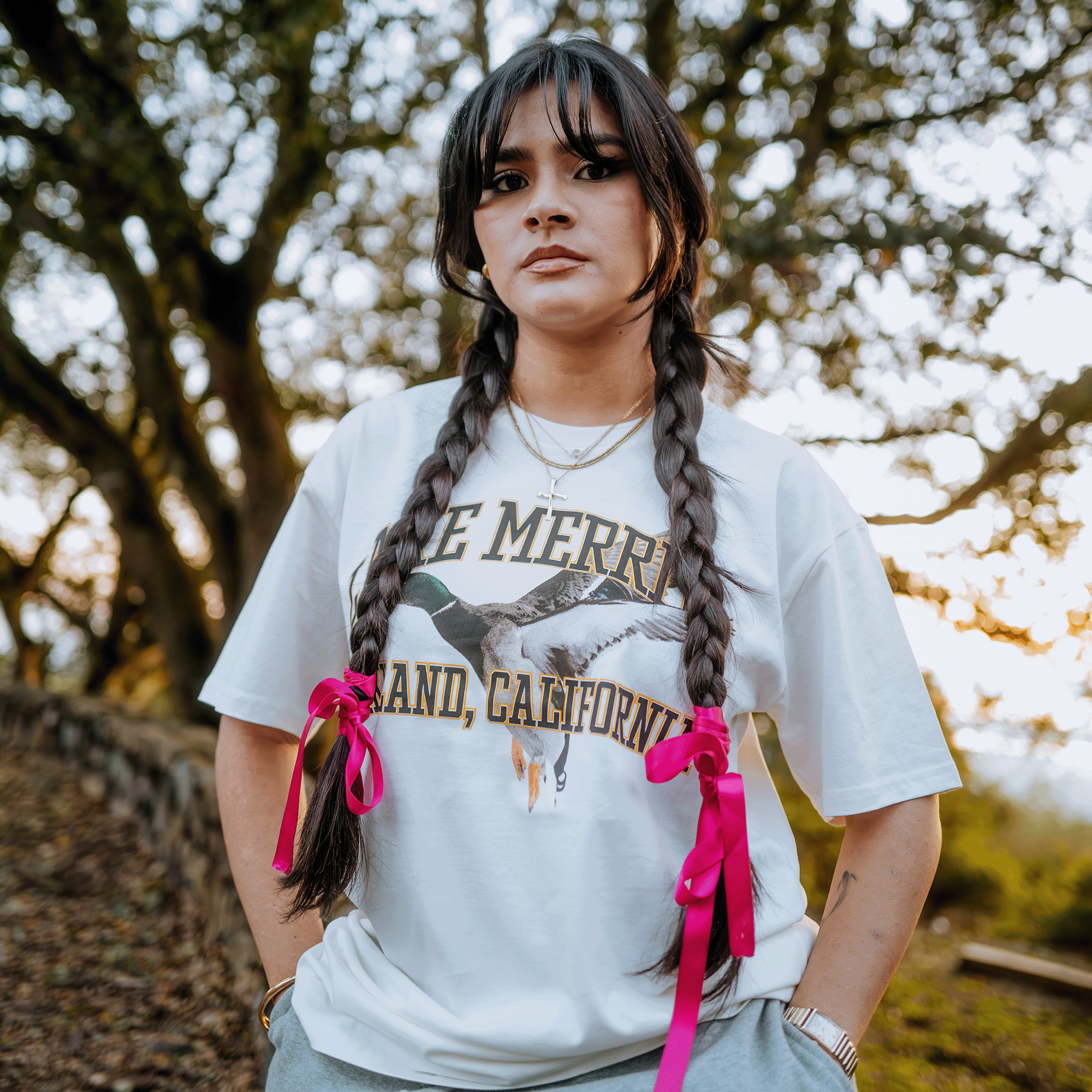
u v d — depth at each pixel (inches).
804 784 44.6
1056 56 201.5
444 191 46.2
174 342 324.2
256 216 237.9
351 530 44.8
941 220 206.7
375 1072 37.5
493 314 47.7
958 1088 111.9
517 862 36.8
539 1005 35.8
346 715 39.6
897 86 224.1
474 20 233.6
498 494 42.3
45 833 187.0
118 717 244.2
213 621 325.7
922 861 40.6
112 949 127.5
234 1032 102.0
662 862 37.7
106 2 189.0
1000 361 216.4
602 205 41.4
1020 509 211.9
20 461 462.9
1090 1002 147.2
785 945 40.4
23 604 524.1
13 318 294.4
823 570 41.7
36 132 181.3
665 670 38.5
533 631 38.7
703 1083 35.1
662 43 227.3
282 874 45.8
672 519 40.1
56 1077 92.2
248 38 175.0
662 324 46.1
